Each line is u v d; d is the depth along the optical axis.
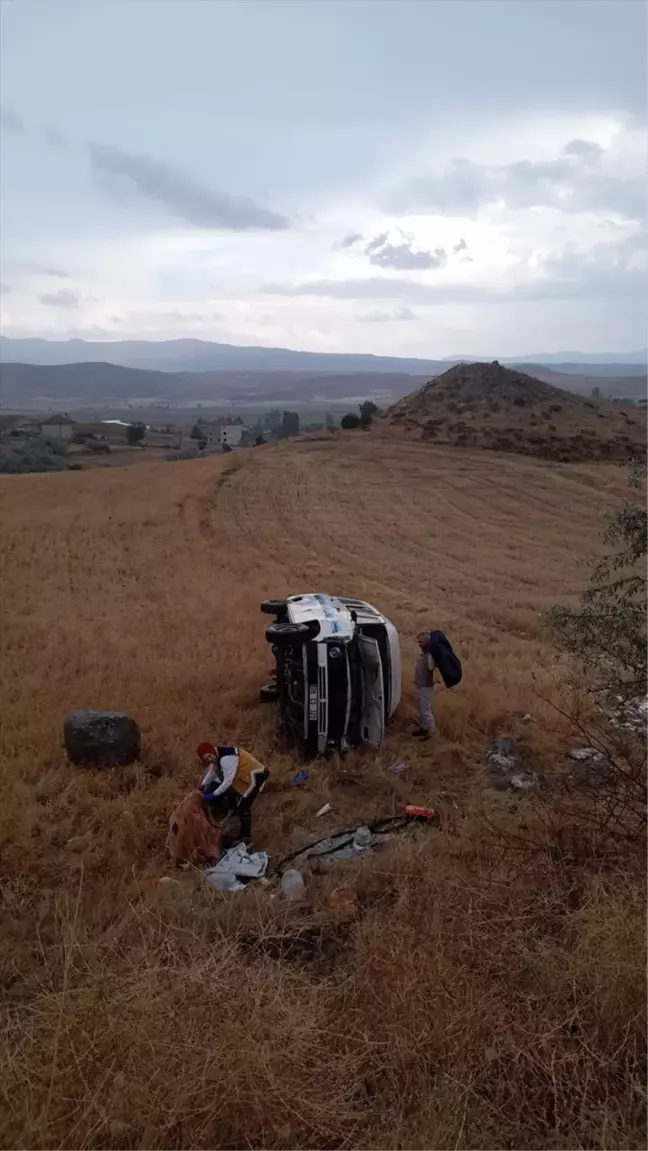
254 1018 3.94
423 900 5.48
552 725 9.77
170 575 24.58
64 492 43.94
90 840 7.19
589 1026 4.01
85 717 9.02
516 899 5.09
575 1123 3.59
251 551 30.31
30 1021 4.25
